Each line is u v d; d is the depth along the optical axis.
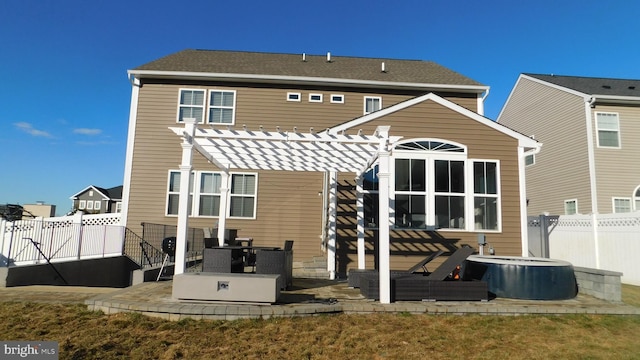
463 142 9.70
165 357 4.03
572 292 6.90
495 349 4.58
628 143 14.62
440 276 6.46
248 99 12.80
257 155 8.17
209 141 7.18
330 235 9.12
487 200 9.55
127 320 4.89
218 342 4.41
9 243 8.88
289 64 14.44
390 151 6.86
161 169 12.30
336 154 7.84
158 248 10.16
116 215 12.61
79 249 9.67
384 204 6.18
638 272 9.22
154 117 12.53
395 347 4.50
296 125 12.77
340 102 13.05
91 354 4.01
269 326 4.84
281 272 6.79
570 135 15.50
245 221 12.14
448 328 5.14
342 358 4.19
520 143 9.77
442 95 13.45
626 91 15.38
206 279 5.41
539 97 17.59
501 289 6.79
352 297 6.32
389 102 13.20
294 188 12.34
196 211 12.16
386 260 6.00
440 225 9.41
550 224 12.25
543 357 4.41
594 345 4.78
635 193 14.37
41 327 4.68
